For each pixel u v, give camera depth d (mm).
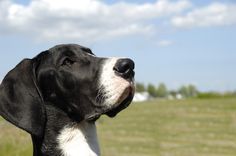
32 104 1417
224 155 5441
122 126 7730
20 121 1396
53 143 1433
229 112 8930
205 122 8008
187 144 6160
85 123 1445
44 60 1478
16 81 1417
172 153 5516
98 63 1441
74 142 1432
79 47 1488
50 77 1454
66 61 1464
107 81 1412
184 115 8898
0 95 1401
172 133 7098
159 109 9906
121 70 1406
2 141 2889
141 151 5578
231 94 12867
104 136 6734
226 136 6723
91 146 1443
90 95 1428
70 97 1438
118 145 5941
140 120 8445
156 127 7672
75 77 1441
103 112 1424
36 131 1405
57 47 1488
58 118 1438
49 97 1448
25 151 2887
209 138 6605
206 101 10836
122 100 1416
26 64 1449
